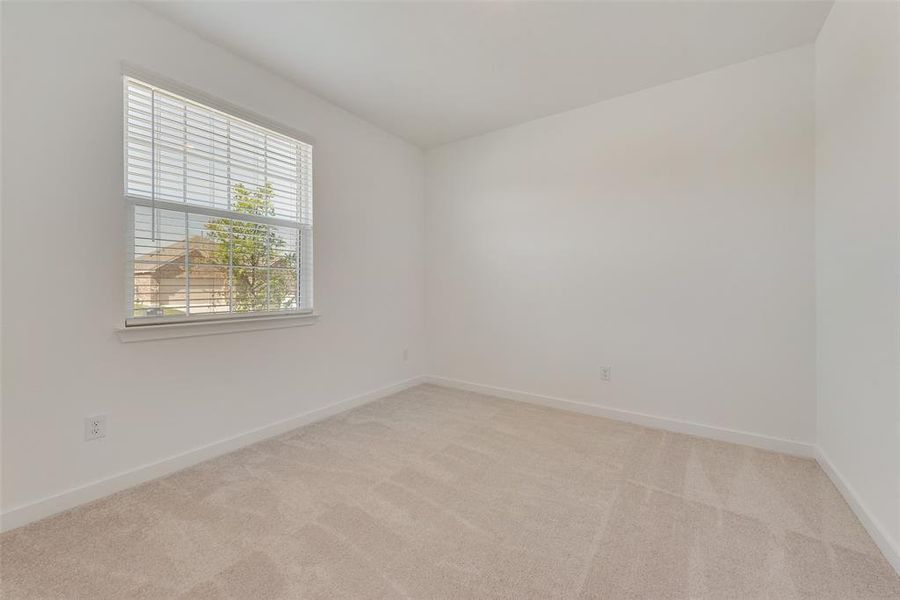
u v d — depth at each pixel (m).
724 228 2.38
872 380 1.49
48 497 1.60
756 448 2.29
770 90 2.23
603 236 2.82
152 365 1.92
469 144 3.51
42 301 1.58
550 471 2.01
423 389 3.62
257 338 2.39
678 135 2.52
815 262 2.12
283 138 2.54
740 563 1.35
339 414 2.90
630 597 1.20
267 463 2.10
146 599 1.19
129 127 1.85
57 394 1.63
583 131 2.89
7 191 1.50
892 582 1.26
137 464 1.87
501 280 3.35
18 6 1.51
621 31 2.03
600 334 2.85
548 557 1.38
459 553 1.40
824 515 1.62
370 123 3.18
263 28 2.01
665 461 2.12
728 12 1.88
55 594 1.20
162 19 1.92
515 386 3.29
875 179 1.48
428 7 1.85
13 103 1.50
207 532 1.51
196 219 2.10
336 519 1.60
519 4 1.83
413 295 3.71
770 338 2.26
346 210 2.97
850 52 1.69
